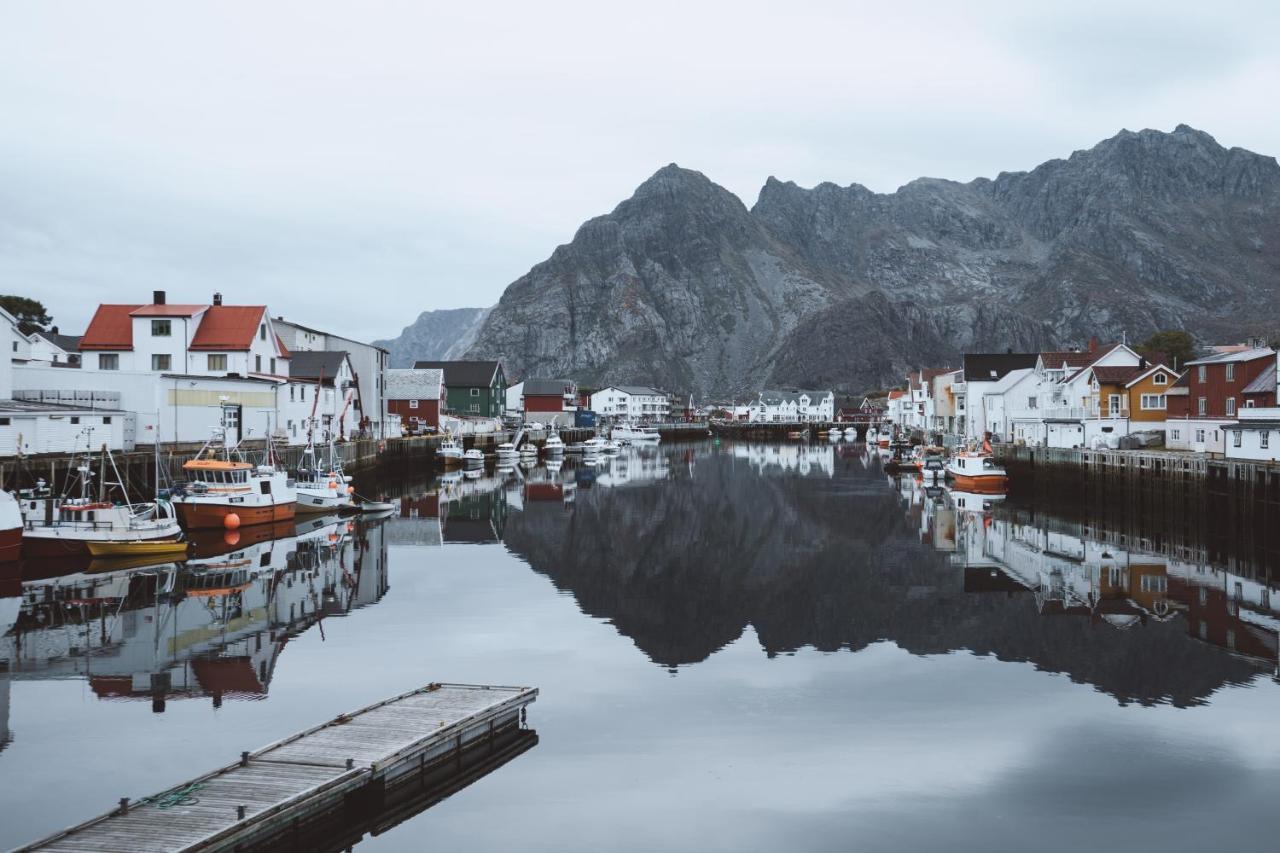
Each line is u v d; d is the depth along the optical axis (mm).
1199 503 55938
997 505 72438
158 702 23172
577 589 38469
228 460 56281
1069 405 90938
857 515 65750
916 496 80062
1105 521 62219
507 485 90375
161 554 44250
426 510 67375
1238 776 18938
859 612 34344
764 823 17016
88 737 20734
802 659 27891
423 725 19453
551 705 23391
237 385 67750
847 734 21453
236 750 19969
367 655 27750
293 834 15984
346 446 81250
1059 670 26578
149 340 73312
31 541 42062
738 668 26891
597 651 28562
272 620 32188
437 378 133000
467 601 35812
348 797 17203
